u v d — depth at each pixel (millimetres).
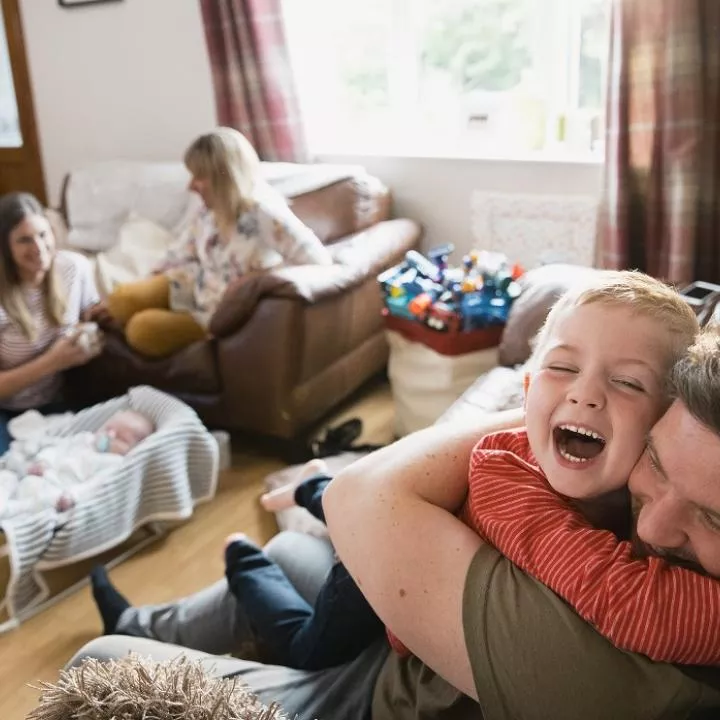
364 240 2693
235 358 2270
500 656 687
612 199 2410
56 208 3615
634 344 716
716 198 2311
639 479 693
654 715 634
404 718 850
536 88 2850
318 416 2439
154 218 3062
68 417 2180
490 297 2135
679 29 2139
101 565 1820
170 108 3625
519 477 799
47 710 690
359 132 3311
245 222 2367
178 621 1403
